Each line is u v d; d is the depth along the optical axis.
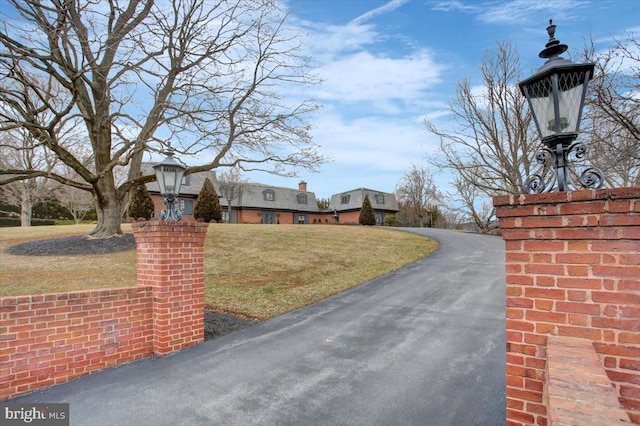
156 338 4.91
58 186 29.62
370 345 5.10
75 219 34.66
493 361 4.38
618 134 9.58
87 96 12.23
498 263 11.68
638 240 1.96
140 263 5.23
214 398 3.66
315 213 45.72
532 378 2.19
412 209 44.34
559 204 2.15
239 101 10.32
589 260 2.07
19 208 34.47
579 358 1.86
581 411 1.48
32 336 3.91
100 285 8.03
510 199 2.29
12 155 23.61
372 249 15.60
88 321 4.32
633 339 1.94
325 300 7.96
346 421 3.20
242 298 7.96
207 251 13.46
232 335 5.70
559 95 2.45
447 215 46.62
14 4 7.04
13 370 3.77
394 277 10.20
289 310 7.22
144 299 4.87
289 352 4.92
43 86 11.65
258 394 3.72
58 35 7.44
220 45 9.47
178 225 5.11
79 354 4.23
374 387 3.82
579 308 2.08
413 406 3.41
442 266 11.57
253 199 39.75
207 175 33.41
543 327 2.18
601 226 2.03
